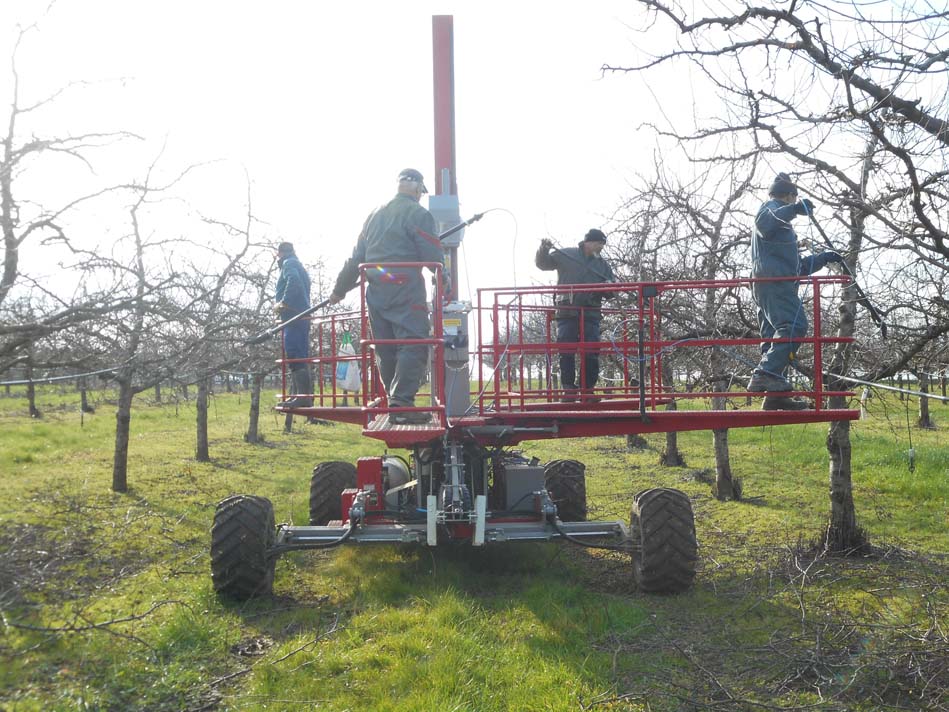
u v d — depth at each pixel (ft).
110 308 13.15
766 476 37.42
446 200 21.54
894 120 12.64
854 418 17.94
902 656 13.30
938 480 33.37
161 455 44.42
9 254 13.39
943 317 15.17
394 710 12.42
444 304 19.94
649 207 26.25
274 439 57.26
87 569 18.72
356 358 21.53
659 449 49.67
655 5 13.28
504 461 23.52
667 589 18.76
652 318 18.81
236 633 16.40
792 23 12.21
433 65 21.80
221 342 17.46
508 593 19.25
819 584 19.34
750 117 13.66
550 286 19.01
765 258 18.40
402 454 49.70
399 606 18.11
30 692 12.90
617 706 12.69
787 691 13.26
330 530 19.86
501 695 13.12
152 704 12.98
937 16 11.35
